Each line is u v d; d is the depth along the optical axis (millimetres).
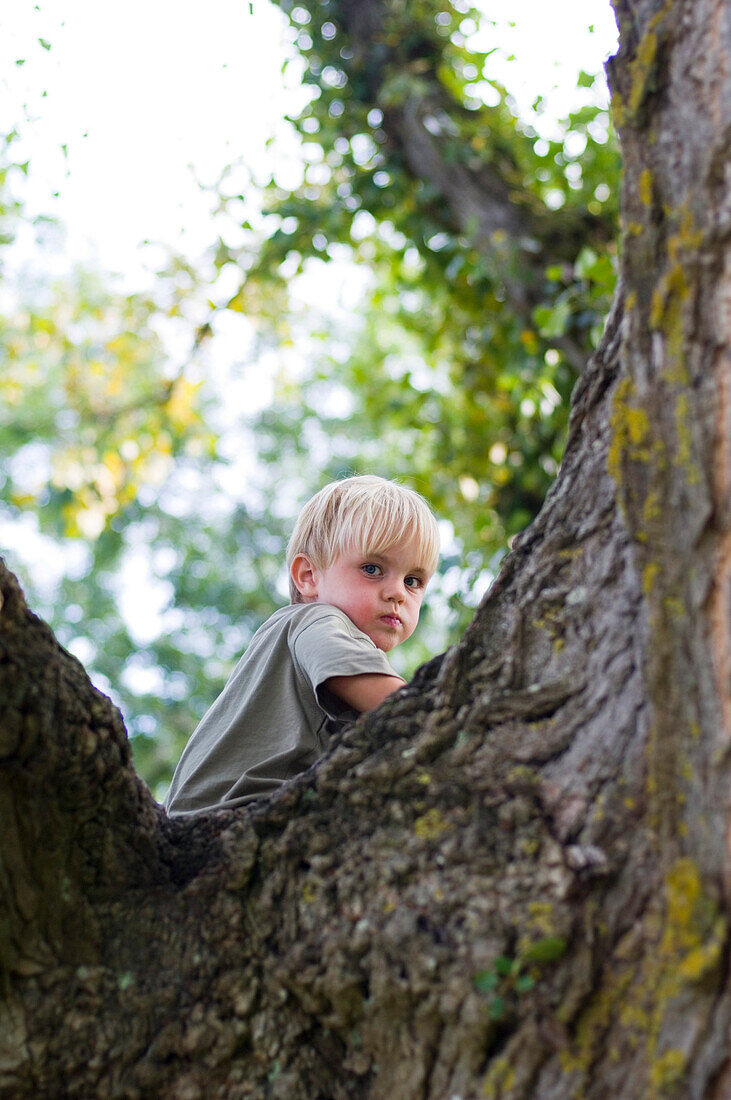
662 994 1218
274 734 2004
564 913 1305
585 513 1540
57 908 1426
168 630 14336
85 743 1397
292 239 5828
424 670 1572
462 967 1314
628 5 1512
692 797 1244
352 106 5582
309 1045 1425
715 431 1271
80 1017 1401
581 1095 1232
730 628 1228
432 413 6281
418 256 5676
